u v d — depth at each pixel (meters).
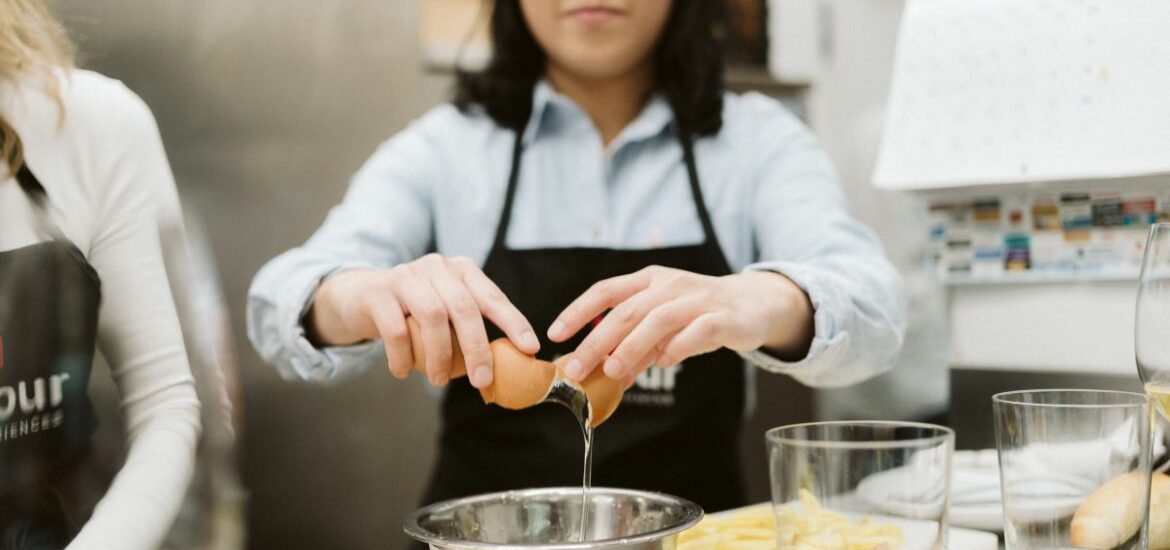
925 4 1.26
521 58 1.45
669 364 0.97
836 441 0.88
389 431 1.97
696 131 1.45
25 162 1.17
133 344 1.21
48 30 1.20
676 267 1.40
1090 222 1.18
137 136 1.25
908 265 2.07
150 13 1.86
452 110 1.51
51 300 1.17
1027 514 0.85
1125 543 0.83
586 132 1.46
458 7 1.97
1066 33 1.15
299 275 1.16
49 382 1.19
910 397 2.01
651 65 1.45
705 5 1.42
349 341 1.13
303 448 1.95
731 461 1.43
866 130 2.22
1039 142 1.17
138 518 1.12
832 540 0.83
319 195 1.94
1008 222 1.23
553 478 1.37
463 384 1.41
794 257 1.33
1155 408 0.93
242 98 1.91
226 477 1.73
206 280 1.89
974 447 1.26
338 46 1.92
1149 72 1.11
